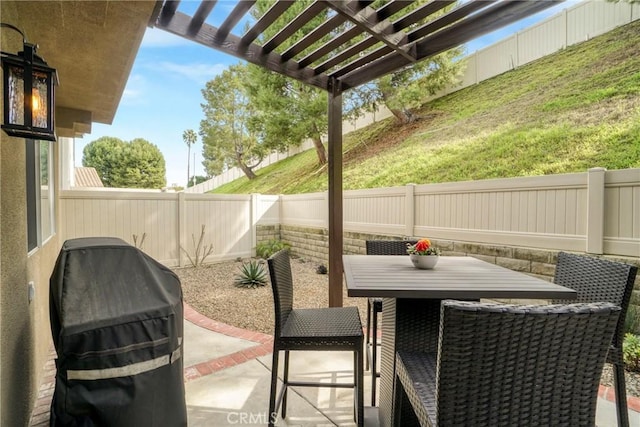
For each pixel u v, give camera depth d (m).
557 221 3.63
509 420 1.08
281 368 2.89
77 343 1.45
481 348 1.05
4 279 1.56
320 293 5.33
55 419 1.42
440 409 1.11
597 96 6.02
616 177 3.19
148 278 1.80
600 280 2.09
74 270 1.67
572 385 1.09
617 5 6.67
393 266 2.32
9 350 1.63
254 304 4.84
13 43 1.87
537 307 1.05
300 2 6.47
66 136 5.50
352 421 2.21
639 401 2.32
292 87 9.73
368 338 2.97
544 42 7.92
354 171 9.74
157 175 26.83
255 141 16.75
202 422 2.19
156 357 1.62
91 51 2.68
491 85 8.88
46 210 3.36
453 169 7.23
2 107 1.60
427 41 3.00
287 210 8.66
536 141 6.28
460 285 1.75
